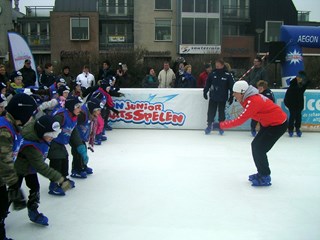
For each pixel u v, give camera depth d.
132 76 24.25
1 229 3.18
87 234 3.54
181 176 5.36
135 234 3.54
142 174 5.44
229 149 7.06
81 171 5.25
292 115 8.30
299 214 4.04
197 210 4.12
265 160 4.92
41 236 3.50
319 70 24.56
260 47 32.97
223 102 8.39
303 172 5.62
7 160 2.99
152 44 32.09
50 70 9.29
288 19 33.47
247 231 3.61
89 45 32.28
